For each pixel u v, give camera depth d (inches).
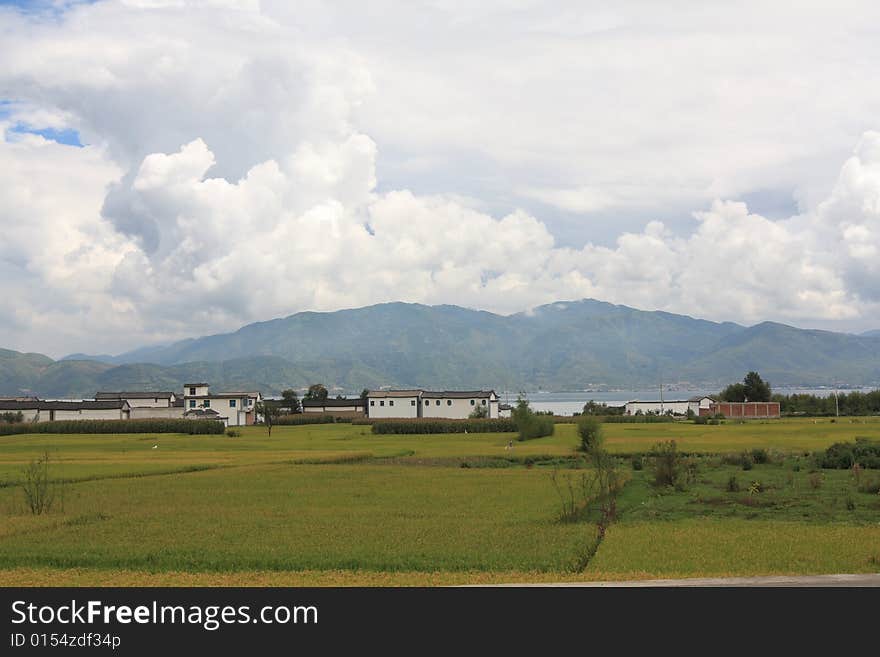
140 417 6752.0
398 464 2938.0
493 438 4414.4
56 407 6205.7
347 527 1339.8
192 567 1057.5
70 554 1114.1
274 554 1099.9
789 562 1037.8
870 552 1102.4
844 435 4003.4
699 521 1493.6
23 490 1834.4
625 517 1572.3
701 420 5748.0
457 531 1289.4
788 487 2064.5
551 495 1838.1
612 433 4350.4
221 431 5123.0
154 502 1722.4
